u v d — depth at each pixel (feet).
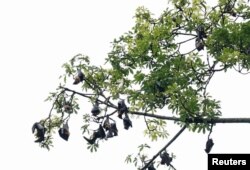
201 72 62.44
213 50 63.00
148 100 62.59
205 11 66.13
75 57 63.93
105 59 66.13
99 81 65.00
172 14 66.69
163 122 68.64
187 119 59.31
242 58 60.08
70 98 62.90
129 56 65.82
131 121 60.59
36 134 62.54
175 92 58.49
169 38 64.95
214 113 58.90
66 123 63.10
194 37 64.80
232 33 62.03
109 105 62.44
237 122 59.31
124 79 66.28
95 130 62.54
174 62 63.52
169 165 65.57
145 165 66.33
